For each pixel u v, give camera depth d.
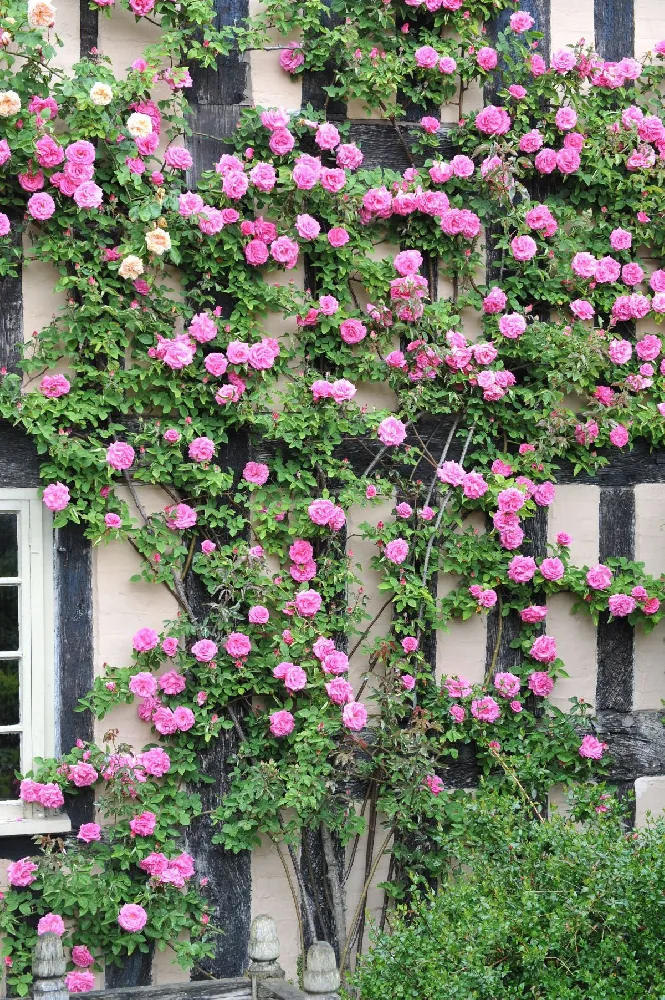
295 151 5.88
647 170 6.33
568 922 4.28
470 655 6.16
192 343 5.60
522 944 4.29
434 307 5.95
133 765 5.44
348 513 5.98
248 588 5.68
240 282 5.72
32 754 5.48
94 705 5.50
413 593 5.88
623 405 6.23
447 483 6.04
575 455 6.26
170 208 5.50
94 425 5.48
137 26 5.66
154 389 5.62
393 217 6.05
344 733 5.78
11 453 5.47
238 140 5.78
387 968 4.27
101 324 5.49
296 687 5.60
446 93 6.11
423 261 6.13
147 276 5.57
